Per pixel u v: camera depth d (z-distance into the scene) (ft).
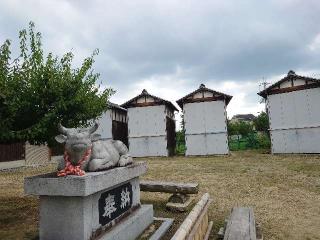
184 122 98.43
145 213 24.27
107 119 103.19
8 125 23.34
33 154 82.48
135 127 102.53
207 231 24.03
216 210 31.63
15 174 62.75
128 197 23.07
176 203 30.96
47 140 26.84
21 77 25.68
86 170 18.81
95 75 30.45
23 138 24.73
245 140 128.88
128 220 21.62
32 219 25.86
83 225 16.98
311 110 84.64
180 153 118.83
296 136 86.38
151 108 101.96
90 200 17.70
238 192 39.40
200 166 64.85
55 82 25.64
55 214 17.53
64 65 28.07
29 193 17.38
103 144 20.61
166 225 24.68
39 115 25.48
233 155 92.12
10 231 22.65
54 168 73.92
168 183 32.17
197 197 37.06
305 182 43.83
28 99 24.80
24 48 26.25
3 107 22.66
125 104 103.45
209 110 96.99
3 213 27.86
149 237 22.27
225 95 95.45
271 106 90.63
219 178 49.06
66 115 27.12
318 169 53.93
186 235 15.70
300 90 86.48
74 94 27.22
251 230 19.66
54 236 17.46
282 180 45.70
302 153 84.99
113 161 20.99
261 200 35.35
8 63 25.12
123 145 23.29
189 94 97.55
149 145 100.99
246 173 52.85
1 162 71.87
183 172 56.75
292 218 28.63
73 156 17.84
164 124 100.63
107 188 19.63
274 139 89.71
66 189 16.62
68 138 17.69
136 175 23.53
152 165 70.79
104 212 19.16
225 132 95.35
